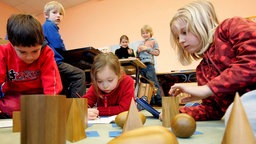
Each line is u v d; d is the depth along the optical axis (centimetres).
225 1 313
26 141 27
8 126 68
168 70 346
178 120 46
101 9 402
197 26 75
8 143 42
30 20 87
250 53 58
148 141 24
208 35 76
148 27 275
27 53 90
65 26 428
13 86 109
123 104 109
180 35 79
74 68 174
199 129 59
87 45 407
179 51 92
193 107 82
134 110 37
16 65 102
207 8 79
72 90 174
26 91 112
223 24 72
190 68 332
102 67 107
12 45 91
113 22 390
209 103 83
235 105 28
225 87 59
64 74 169
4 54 101
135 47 368
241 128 26
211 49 77
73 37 420
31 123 27
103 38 396
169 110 62
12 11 403
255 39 59
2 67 100
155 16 360
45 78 104
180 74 288
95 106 121
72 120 43
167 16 352
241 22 67
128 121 36
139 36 369
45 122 27
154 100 254
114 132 52
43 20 435
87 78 207
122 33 382
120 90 114
